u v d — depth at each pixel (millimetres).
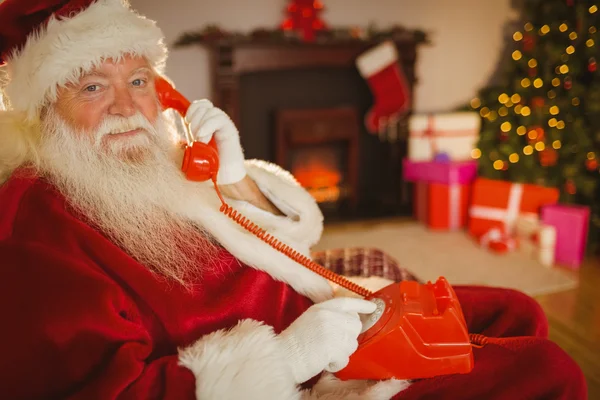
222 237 960
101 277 778
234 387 727
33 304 731
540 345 887
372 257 1453
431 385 880
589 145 2742
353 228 3223
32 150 878
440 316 880
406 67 3318
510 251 2711
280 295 1003
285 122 3195
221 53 2881
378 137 3539
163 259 889
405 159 3271
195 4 2930
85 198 868
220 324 895
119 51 856
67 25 833
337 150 3494
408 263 2611
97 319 748
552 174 2906
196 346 785
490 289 1149
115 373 718
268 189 1151
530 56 3080
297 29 2969
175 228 938
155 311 841
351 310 896
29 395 729
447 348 869
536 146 2967
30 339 722
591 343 1889
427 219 3188
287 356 802
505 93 3223
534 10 3094
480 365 902
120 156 879
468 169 3053
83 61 833
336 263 1412
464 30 3572
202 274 919
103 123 864
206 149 941
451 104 3697
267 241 1000
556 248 2598
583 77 2891
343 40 3062
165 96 1020
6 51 885
